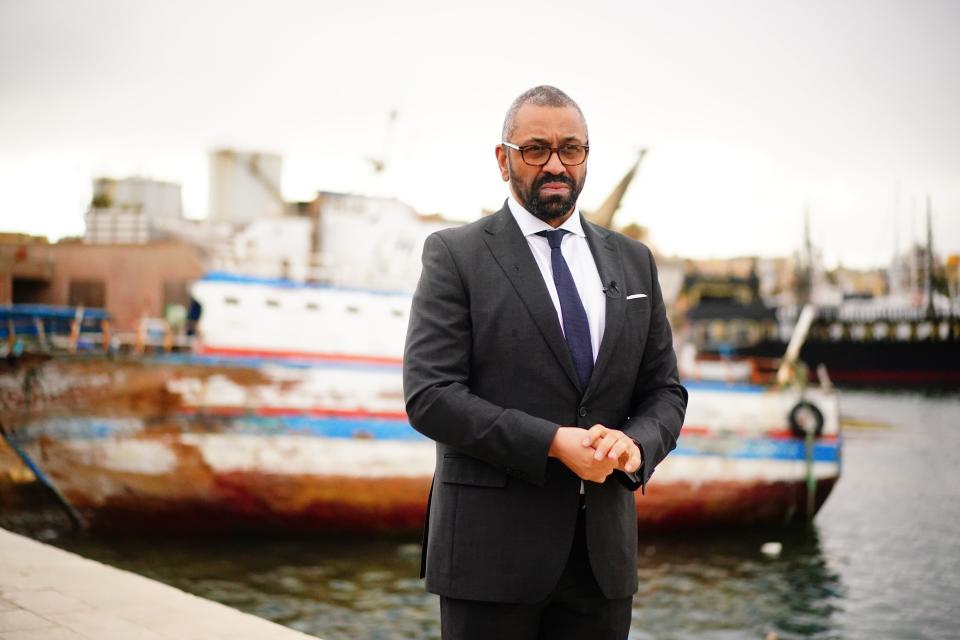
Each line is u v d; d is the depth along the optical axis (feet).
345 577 39.34
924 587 41.93
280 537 46.01
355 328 46.52
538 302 6.27
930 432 102.22
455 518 6.25
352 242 50.75
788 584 42.42
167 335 46.93
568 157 6.38
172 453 44.55
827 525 56.65
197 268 79.51
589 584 6.31
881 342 137.28
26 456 44.93
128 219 81.71
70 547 44.47
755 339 145.59
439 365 6.18
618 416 6.54
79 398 44.96
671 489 50.96
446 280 6.40
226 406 44.83
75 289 81.61
